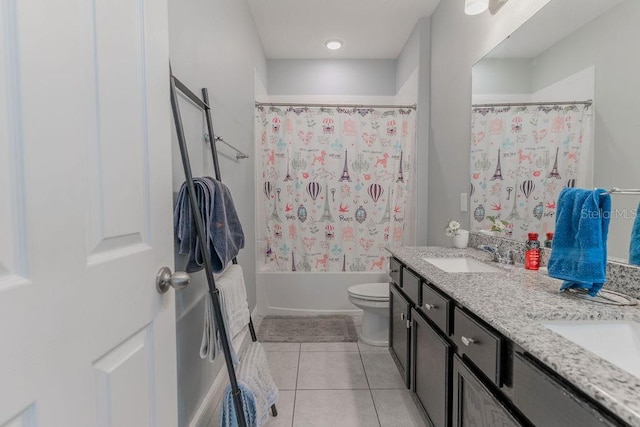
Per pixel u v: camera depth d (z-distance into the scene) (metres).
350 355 2.23
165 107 0.84
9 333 0.43
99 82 0.60
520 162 1.60
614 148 1.11
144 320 0.74
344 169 2.84
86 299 0.57
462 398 1.08
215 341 1.17
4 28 0.44
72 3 0.54
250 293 2.63
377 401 1.72
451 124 2.25
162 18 0.83
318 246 2.93
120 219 0.66
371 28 2.82
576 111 1.27
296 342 2.43
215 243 1.17
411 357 1.62
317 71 3.45
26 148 0.46
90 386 0.57
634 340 0.84
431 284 1.38
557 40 1.36
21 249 0.45
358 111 2.81
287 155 2.83
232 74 2.04
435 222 2.54
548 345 0.68
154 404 0.78
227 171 1.93
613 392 0.51
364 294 2.33
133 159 0.71
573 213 1.02
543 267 1.44
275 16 2.64
